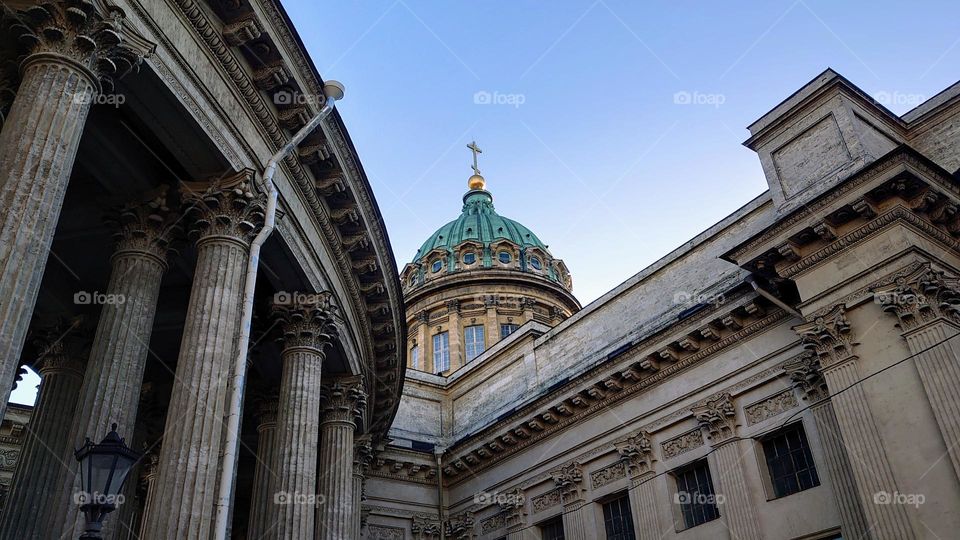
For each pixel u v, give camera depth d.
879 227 19.53
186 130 13.58
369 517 31.89
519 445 31.77
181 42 13.24
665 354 26.12
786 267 21.41
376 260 20.39
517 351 36.09
